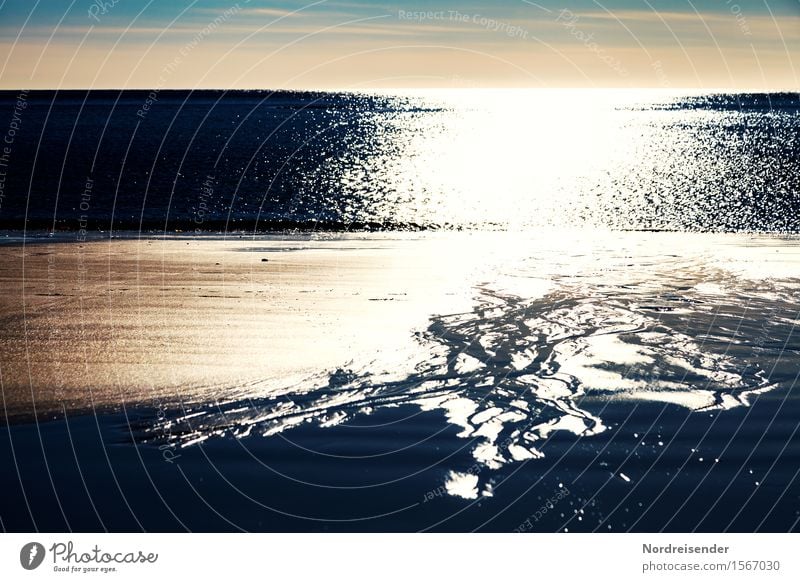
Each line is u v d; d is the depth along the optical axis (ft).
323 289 42.27
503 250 55.57
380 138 197.67
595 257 52.42
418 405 26.00
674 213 78.33
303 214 77.30
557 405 25.86
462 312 37.35
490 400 26.32
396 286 43.01
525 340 32.83
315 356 30.91
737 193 92.02
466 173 122.11
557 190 99.91
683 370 29.01
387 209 82.33
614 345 32.12
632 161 139.13
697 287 42.37
